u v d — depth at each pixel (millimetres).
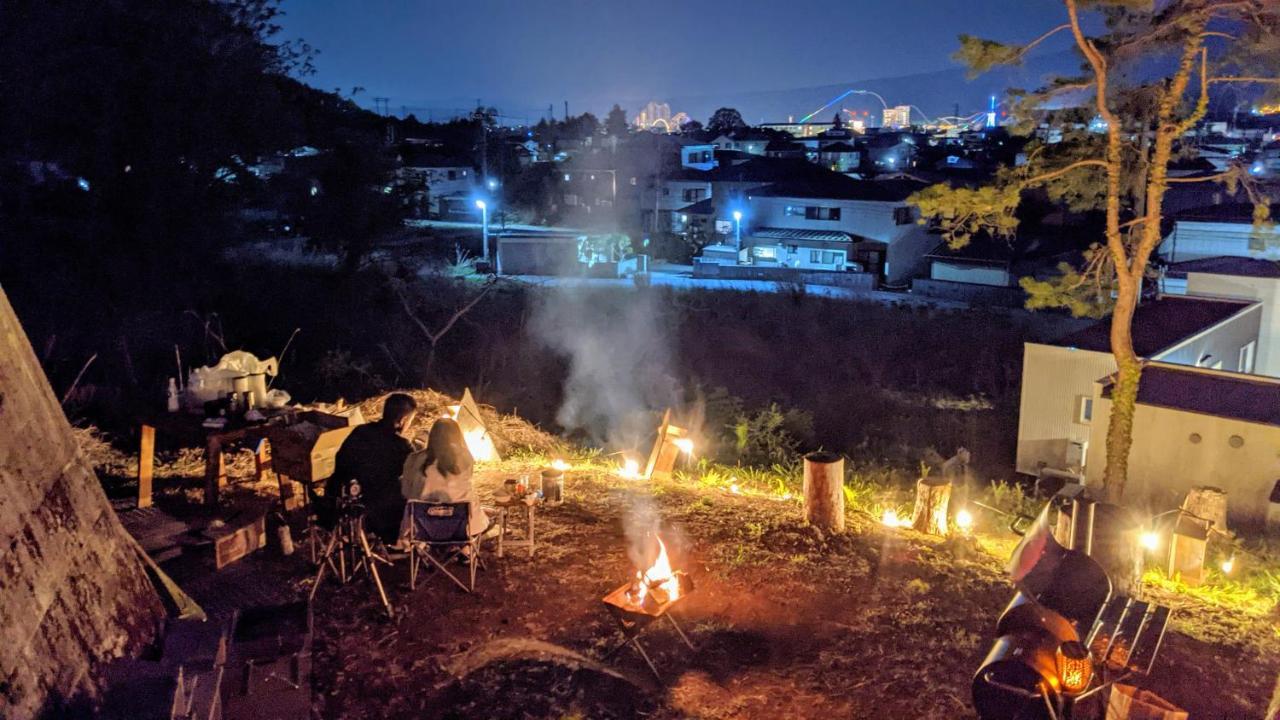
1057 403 16719
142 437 6762
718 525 7055
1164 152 11266
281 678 4312
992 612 5508
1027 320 31047
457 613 5227
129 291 16719
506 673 4609
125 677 3387
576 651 4852
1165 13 10688
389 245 35562
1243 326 18766
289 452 6348
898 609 5504
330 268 26703
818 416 20094
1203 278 19906
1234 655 5195
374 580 5555
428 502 5223
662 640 5016
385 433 5773
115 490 7281
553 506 7398
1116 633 3760
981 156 80000
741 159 68062
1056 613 3672
